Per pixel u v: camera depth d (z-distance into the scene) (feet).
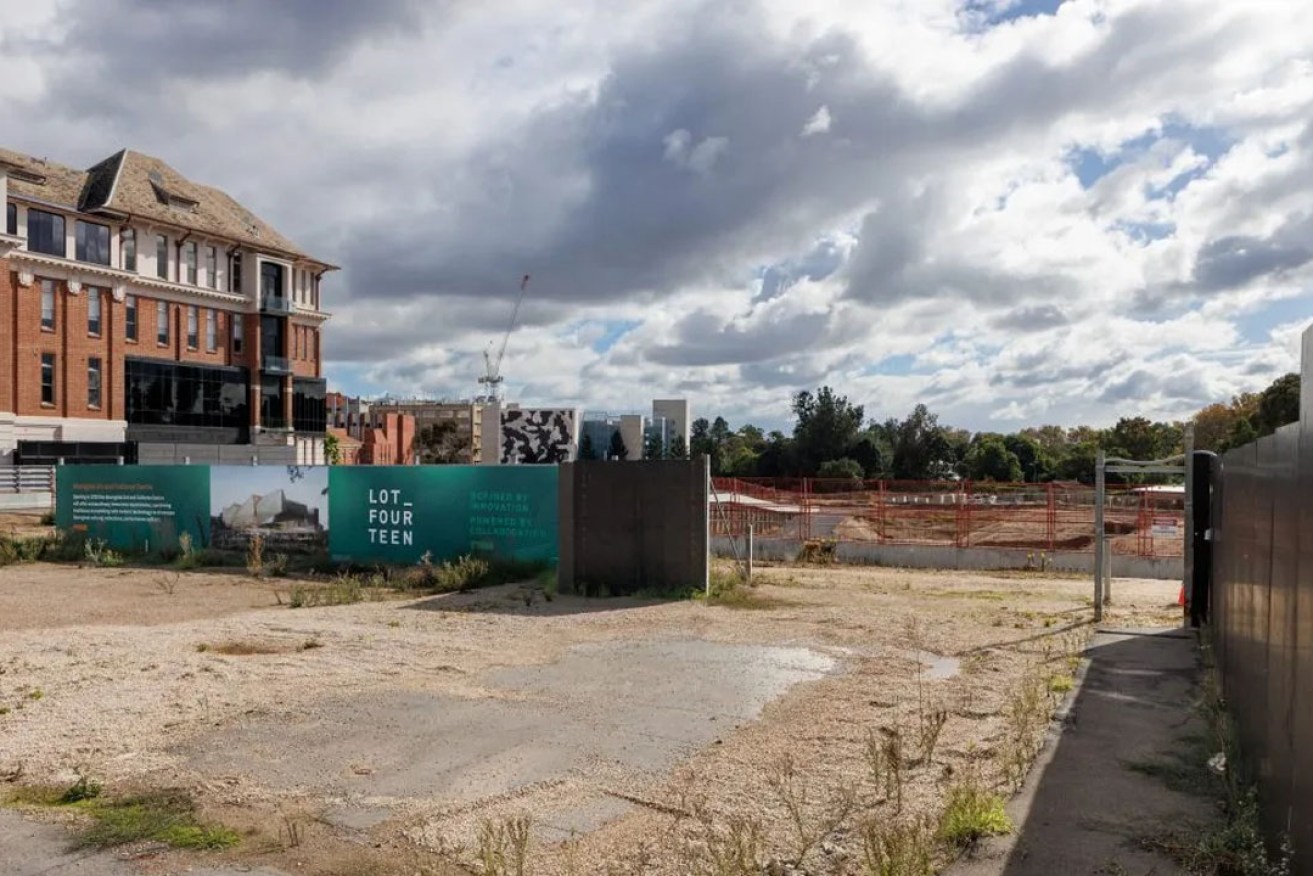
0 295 158.30
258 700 27.30
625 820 17.92
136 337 194.80
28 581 58.44
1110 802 18.30
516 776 20.58
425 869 15.75
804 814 17.95
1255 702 18.06
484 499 59.52
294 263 237.86
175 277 204.74
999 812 17.19
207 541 69.36
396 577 56.18
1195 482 40.98
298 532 65.46
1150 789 19.11
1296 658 13.51
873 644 37.17
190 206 213.05
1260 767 16.97
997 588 58.54
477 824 17.70
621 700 27.68
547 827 17.56
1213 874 14.88
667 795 19.26
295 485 65.57
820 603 49.32
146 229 196.13
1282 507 15.43
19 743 22.91
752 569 66.03
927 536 92.43
